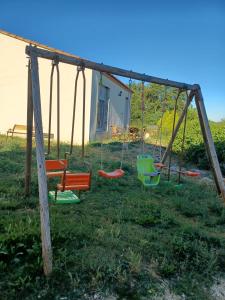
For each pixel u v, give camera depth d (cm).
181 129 1313
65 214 428
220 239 390
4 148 927
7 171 636
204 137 581
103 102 1606
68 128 1351
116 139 1683
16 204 436
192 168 1006
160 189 605
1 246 301
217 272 322
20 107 1398
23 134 1344
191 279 302
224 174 930
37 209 435
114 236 366
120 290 271
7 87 1398
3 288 254
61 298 253
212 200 566
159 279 295
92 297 259
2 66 1386
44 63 1330
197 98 573
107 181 629
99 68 444
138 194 558
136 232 385
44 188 309
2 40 1376
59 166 463
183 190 622
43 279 271
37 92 344
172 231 404
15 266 283
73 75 1328
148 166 602
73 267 291
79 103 1340
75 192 537
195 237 387
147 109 3728
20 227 349
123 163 864
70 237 344
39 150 324
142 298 267
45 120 1352
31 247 314
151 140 1912
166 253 336
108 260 307
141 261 319
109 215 437
